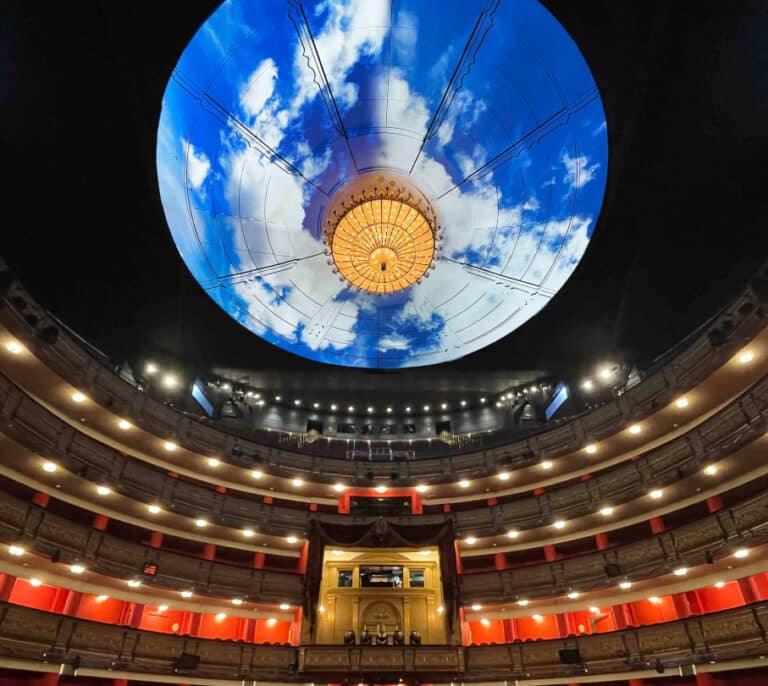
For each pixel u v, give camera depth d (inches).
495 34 958.4
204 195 1044.5
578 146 989.2
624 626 933.8
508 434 1320.1
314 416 1411.2
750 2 639.1
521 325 1156.5
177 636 820.6
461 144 1103.0
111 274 1002.1
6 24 672.4
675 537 853.2
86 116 781.3
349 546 990.4
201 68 888.3
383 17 958.4
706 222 905.5
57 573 806.5
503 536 1073.5
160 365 1205.1
